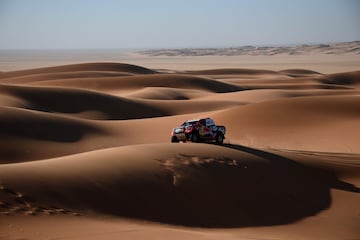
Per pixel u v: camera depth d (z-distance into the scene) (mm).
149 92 86250
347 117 41094
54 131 36938
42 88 66062
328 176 22938
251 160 21500
